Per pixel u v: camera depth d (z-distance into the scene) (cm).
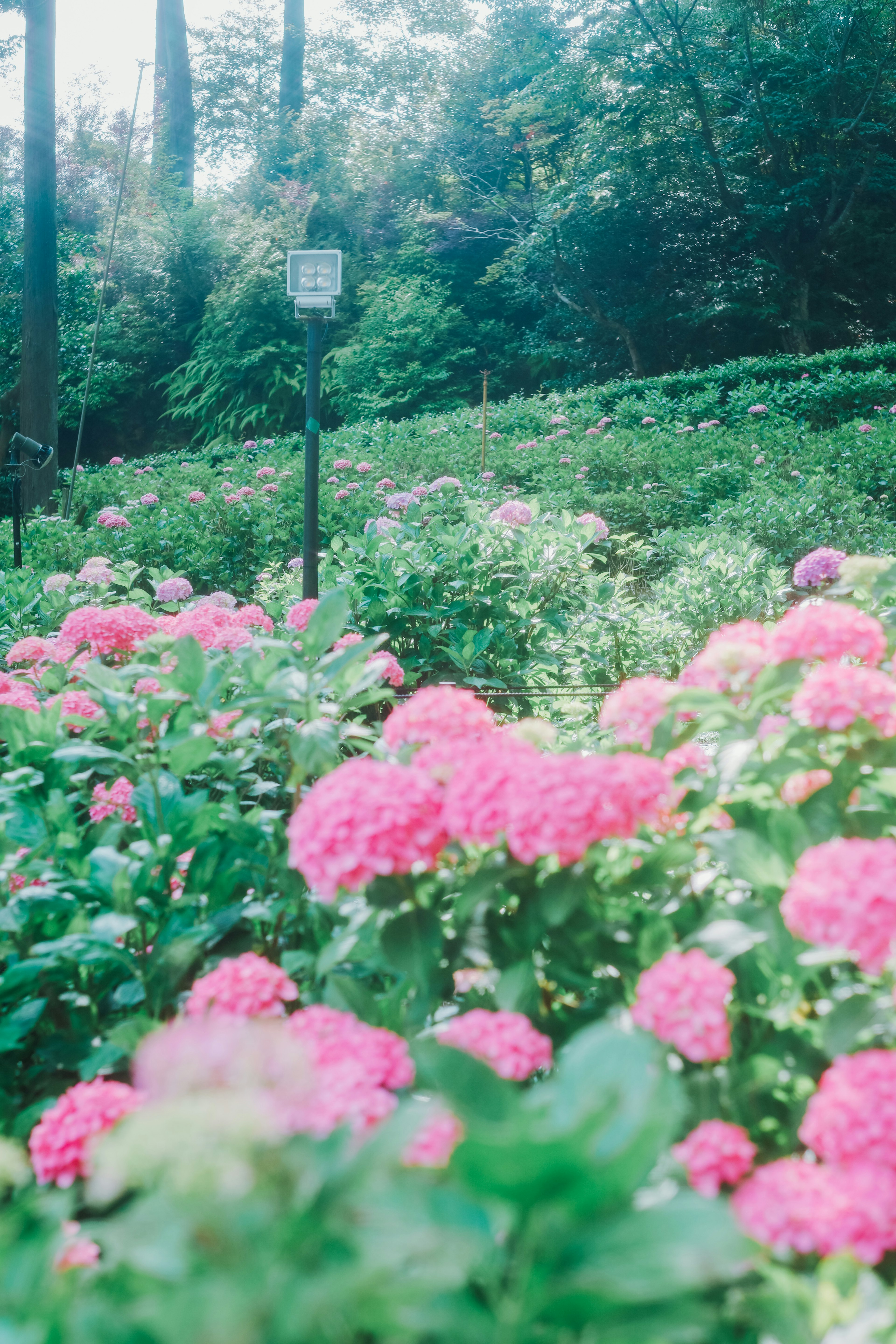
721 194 2081
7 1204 122
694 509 959
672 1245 77
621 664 511
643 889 149
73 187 2806
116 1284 91
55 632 470
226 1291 72
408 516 545
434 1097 127
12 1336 80
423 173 2566
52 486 1450
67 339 2122
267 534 827
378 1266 76
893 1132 100
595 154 2191
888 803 157
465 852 152
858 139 2092
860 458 983
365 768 138
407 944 135
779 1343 100
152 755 210
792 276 2131
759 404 1294
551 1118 89
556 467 1092
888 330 2256
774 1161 122
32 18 1468
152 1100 116
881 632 161
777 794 161
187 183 2703
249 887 196
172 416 2402
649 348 2267
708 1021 115
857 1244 97
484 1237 81
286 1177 85
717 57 2062
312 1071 98
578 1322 79
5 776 193
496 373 2323
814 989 140
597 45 2075
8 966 183
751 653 168
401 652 476
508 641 470
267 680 202
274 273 2245
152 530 860
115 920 158
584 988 143
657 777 137
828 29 1980
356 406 2184
